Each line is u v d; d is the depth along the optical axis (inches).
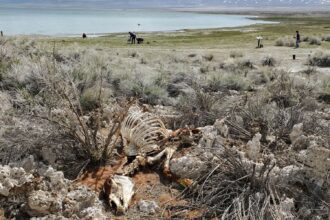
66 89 294.4
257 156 237.6
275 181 206.5
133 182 210.8
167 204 195.5
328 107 410.0
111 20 5679.1
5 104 299.0
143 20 5925.2
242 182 203.8
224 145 239.6
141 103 390.0
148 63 766.5
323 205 190.5
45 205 165.2
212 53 1086.4
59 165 225.6
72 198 175.5
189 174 217.2
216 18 6914.4
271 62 874.1
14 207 172.7
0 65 419.2
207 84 492.1
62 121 244.2
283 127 295.0
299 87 468.8
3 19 4830.2
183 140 258.8
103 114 302.0
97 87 369.4
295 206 195.8
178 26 4495.6
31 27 3452.3
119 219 181.2
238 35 2417.6
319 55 890.7
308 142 262.4
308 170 211.9
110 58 709.3
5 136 238.8
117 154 240.5
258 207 180.2
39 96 316.2
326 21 4884.4
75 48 754.8
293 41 1577.3
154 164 231.1
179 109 348.8
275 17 6815.9
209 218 184.5
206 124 311.6
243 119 312.0
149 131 247.9
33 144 231.5
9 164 210.8
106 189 197.8
